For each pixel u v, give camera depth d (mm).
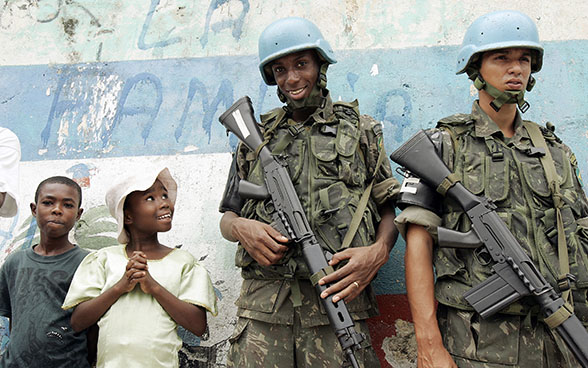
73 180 3006
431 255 2162
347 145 2354
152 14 3295
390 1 3178
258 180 2395
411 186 2189
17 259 2633
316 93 2451
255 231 2260
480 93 2314
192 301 2428
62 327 2457
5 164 2523
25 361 2398
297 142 2389
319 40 2438
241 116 2531
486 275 2016
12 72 3268
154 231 2576
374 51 3119
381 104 3051
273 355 2223
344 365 2180
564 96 2975
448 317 2080
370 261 2195
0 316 2680
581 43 3045
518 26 2191
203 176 3029
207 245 2924
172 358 2334
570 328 1882
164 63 3221
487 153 2158
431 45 3104
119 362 2262
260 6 3234
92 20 3316
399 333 2723
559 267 2002
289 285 2250
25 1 3346
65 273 2572
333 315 2078
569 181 2158
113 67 3238
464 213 2119
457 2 3141
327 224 2256
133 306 2350
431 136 2252
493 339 1965
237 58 3191
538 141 2211
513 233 2037
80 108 3188
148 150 3094
